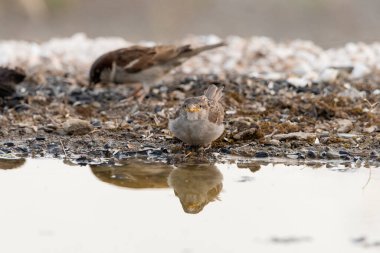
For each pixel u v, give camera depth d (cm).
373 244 824
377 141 1176
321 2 2870
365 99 1340
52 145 1182
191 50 1504
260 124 1239
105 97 1469
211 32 2752
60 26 2797
